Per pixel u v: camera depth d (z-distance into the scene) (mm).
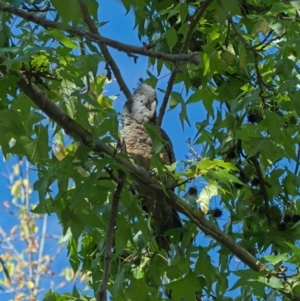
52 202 7570
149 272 8398
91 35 7145
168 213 8695
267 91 8961
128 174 7223
